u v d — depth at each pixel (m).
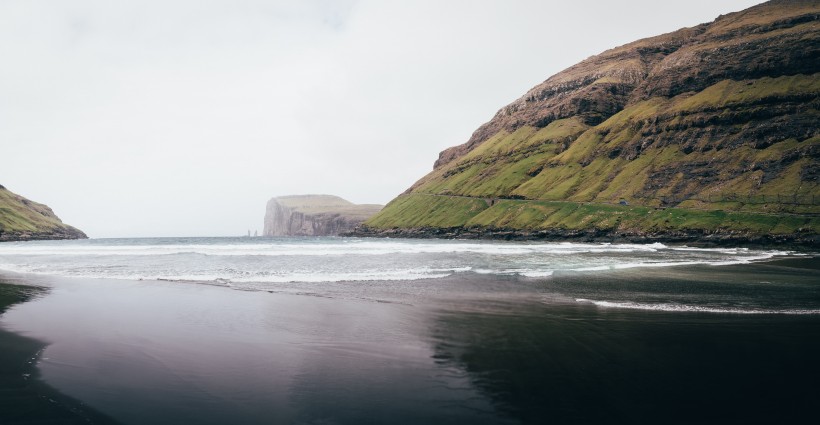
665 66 186.00
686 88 167.00
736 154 126.44
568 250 79.38
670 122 151.50
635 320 21.42
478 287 32.22
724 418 10.43
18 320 21.47
